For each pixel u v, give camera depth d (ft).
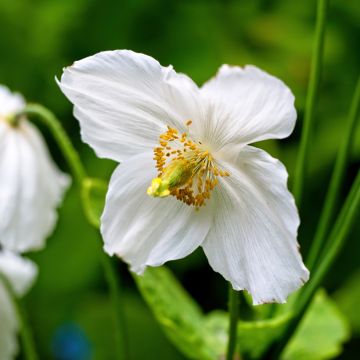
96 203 1.71
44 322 2.23
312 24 2.29
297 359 1.75
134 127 1.51
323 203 2.20
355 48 2.27
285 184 1.44
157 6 2.33
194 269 2.22
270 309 1.69
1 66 2.37
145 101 1.49
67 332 2.19
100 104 1.49
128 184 1.52
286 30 2.28
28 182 1.81
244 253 1.50
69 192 2.30
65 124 2.31
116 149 1.51
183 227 1.53
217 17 2.32
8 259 1.91
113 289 1.71
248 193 1.49
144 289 1.70
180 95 1.49
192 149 1.52
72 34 2.36
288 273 1.46
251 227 1.49
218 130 1.49
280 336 1.65
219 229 1.52
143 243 1.53
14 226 1.81
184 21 2.32
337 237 1.62
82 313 2.22
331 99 2.24
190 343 1.72
